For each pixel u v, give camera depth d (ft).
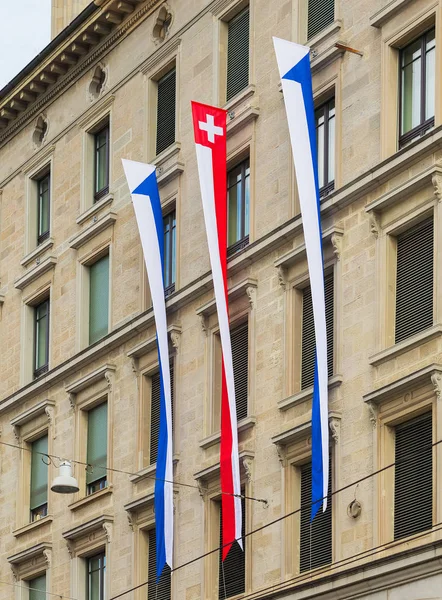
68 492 153.89
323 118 149.18
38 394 187.62
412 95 139.23
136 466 166.91
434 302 131.75
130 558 165.27
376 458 134.21
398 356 134.21
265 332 150.61
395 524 132.77
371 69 143.02
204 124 152.56
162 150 174.29
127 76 181.37
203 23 169.17
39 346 192.95
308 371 146.10
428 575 126.00
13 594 184.75
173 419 162.09
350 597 133.18
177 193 167.94
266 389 149.18
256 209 154.81
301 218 145.69
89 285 183.93
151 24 178.19
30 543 183.42
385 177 138.10
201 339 160.25
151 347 167.12
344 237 142.41
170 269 168.96
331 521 139.54
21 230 198.70
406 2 139.03
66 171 191.11
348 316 140.46
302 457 143.43
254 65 159.12
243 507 149.89
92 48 187.83
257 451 148.87
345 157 144.36
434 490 128.36
